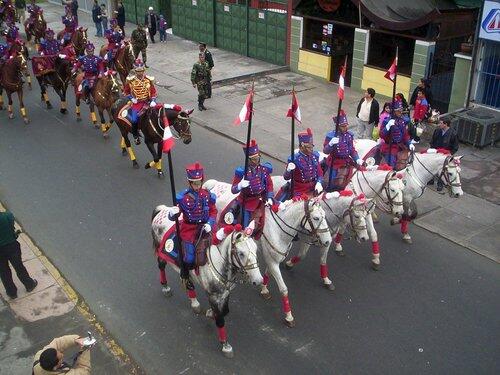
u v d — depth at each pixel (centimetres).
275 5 2169
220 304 760
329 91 1942
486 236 1088
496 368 774
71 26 2242
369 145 1153
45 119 1709
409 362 783
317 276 975
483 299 916
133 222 1136
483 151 1466
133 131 1323
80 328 845
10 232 862
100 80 1530
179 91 1942
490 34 1483
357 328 848
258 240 855
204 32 2522
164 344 816
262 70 2141
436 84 1767
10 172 1349
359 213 846
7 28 2380
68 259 1014
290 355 795
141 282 953
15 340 815
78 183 1301
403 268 996
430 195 1243
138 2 2877
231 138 1562
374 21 1739
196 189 767
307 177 928
